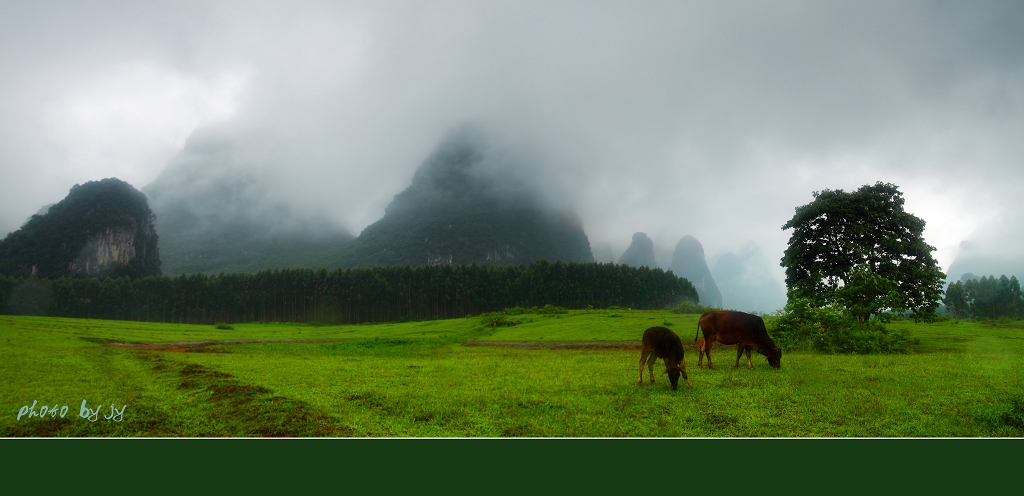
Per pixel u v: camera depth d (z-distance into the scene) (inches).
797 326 924.6
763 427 353.7
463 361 852.6
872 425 352.8
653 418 379.9
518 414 403.2
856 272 1044.5
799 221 1309.1
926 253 1167.6
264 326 2994.6
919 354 781.3
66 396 506.0
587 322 1825.8
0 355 898.1
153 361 866.1
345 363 840.3
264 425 382.3
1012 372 538.6
